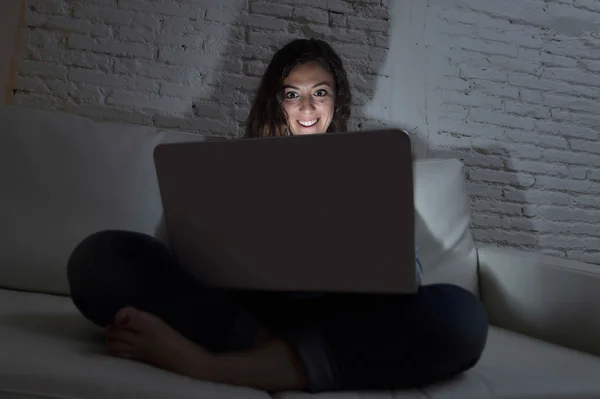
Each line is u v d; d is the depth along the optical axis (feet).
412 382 2.89
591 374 3.27
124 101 6.96
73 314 3.78
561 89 8.25
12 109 4.78
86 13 6.89
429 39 7.79
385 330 2.83
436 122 7.78
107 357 2.69
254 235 2.78
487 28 8.01
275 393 2.77
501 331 4.52
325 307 2.94
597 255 8.22
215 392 2.51
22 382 2.32
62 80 6.82
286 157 2.64
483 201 7.92
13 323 3.22
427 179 5.43
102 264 2.97
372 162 2.52
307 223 2.67
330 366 2.77
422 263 5.12
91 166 4.71
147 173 4.89
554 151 8.20
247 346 2.97
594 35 8.31
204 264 2.96
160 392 2.42
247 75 7.27
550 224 8.12
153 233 4.75
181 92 7.10
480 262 5.33
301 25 7.43
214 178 2.80
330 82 5.45
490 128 7.98
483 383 2.96
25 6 6.75
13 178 4.51
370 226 2.58
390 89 7.63
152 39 7.04
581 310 4.20
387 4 7.67
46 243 4.42
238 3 7.27
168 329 2.75
